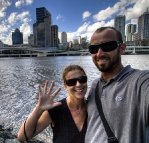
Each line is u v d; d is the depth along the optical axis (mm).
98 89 596
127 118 456
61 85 4246
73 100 612
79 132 579
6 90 3871
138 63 11062
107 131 489
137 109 446
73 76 620
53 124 625
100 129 515
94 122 548
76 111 610
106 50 559
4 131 1552
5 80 5582
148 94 415
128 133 443
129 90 474
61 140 583
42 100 586
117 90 505
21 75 6887
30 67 11031
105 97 533
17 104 2676
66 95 3121
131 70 527
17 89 3990
